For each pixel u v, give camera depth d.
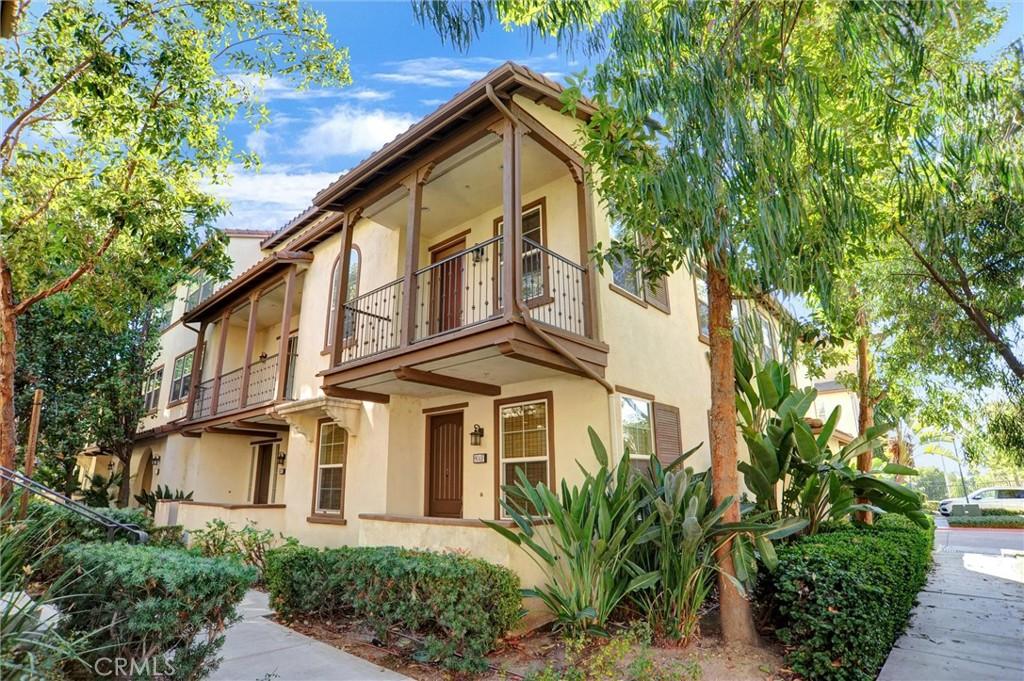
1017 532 15.56
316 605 5.64
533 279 7.86
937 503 24.67
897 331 7.88
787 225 3.92
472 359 6.25
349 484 8.73
